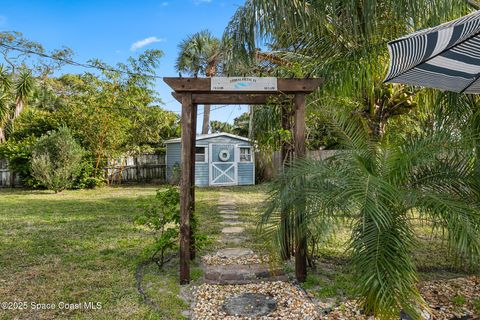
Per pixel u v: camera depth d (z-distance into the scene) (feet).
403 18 11.23
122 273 11.11
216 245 14.44
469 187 8.20
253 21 11.98
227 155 40.32
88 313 8.41
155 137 42.14
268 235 8.41
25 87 38.40
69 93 47.78
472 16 7.27
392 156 8.55
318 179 8.07
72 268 11.52
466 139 8.32
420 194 7.66
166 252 13.32
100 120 35.81
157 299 9.21
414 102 15.79
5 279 10.53
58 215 20.92
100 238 15.39
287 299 9.22
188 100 10.19
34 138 36.29
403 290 6.73
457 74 10.77
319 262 12.23
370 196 6.89
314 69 13.26
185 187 10.37
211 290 9.86
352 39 12.76
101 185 37.88
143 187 38.19
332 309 8.59
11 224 18.28
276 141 14.75
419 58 9.59
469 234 6.59
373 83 13.71
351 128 9.40
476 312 8.45
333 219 7.14
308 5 11.32
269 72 14.87
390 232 7.29
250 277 10.65
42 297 9.29
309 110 12.20
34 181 34.60
